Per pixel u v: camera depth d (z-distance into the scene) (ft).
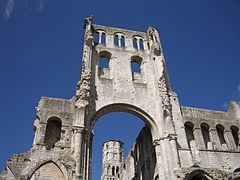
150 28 155.74
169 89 133.80
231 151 122.72
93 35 144.15
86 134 104.22
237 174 106.52
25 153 96.89
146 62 142.31
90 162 101.19
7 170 92.02
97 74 128.06
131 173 162.50
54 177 93.66
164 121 117.08
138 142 154.30
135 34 155.84
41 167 95.35
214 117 140.26
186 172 101.09
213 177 102.63
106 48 141.49
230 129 136.77
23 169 93.30
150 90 130.11
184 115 135.03
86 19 147.23
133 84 129.90
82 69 122.62
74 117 105.91
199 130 130.11
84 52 129.90
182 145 114.62
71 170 92.94
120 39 150.10
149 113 121.08
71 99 118.52
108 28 152.66
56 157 97.86
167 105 120.78
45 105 112.78
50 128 110.73
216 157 119.03
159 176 106.52
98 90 121.90
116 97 122.01
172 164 104.42
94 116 113.50
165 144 111.14
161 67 134.00
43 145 100.27
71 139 102.94
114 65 135.03
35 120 110.22
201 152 119.03
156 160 122.31
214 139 130.31
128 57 141.28
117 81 128.47
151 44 147.33
